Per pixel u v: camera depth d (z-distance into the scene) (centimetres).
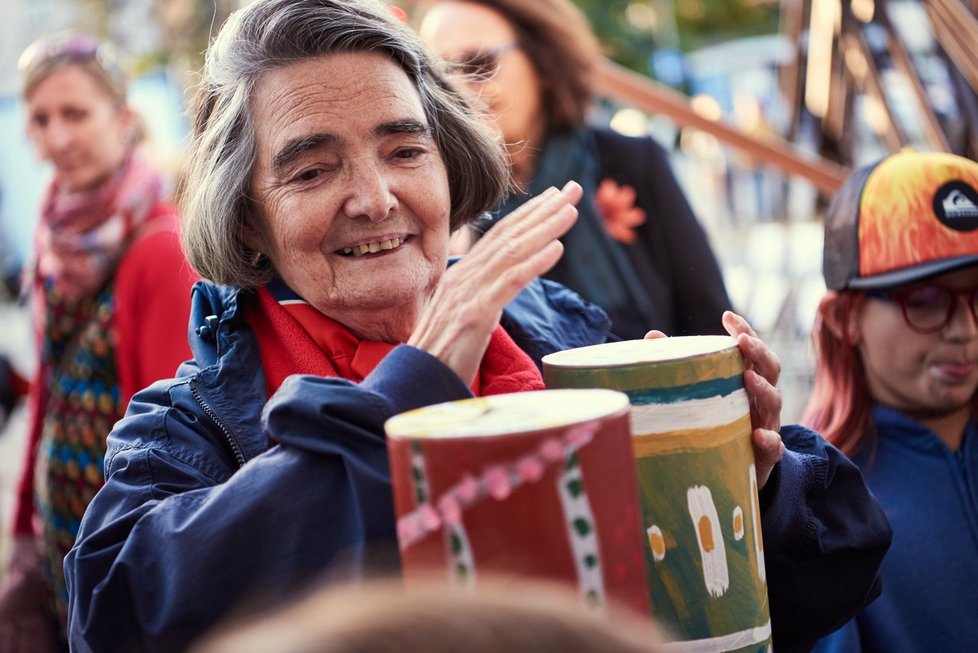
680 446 146
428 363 149
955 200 232
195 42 760
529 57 335
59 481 333
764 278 582
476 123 210
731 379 151
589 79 345
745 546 150
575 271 324
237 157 189
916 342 231
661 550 146
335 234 185
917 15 455
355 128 183
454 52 331
